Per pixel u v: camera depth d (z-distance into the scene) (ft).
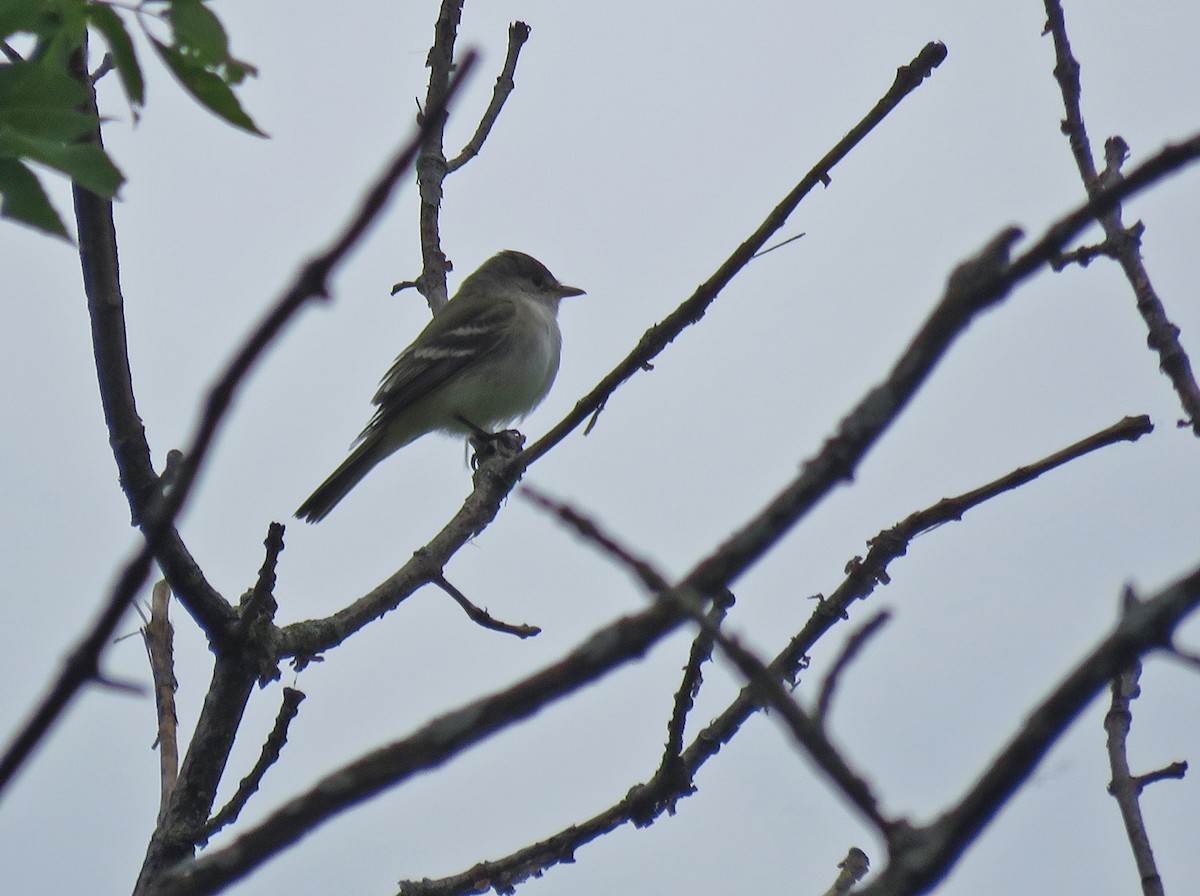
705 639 27.09
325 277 13.23
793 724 14.06
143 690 14.14
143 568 13.78
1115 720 24.40
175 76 22.72
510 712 14.29
